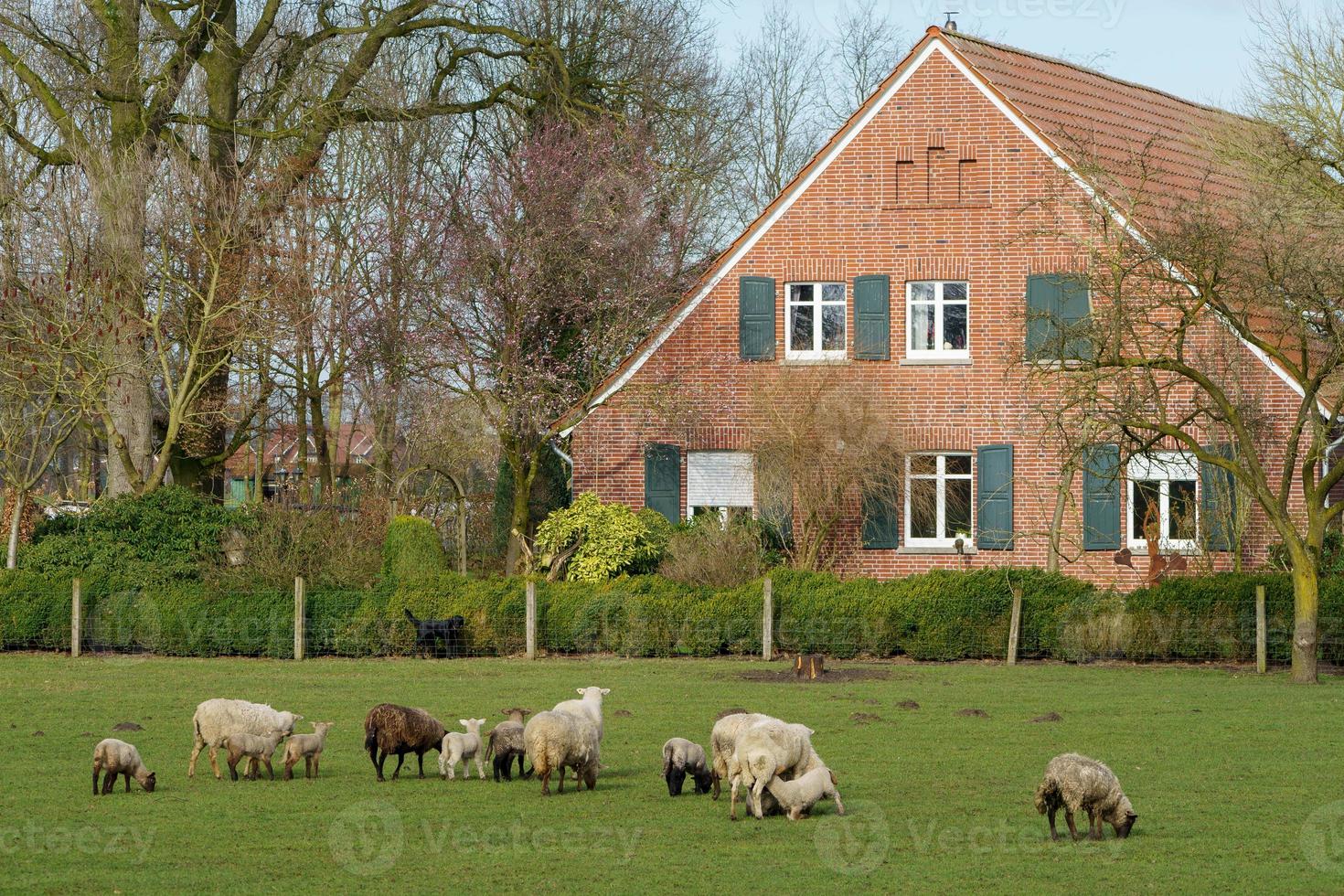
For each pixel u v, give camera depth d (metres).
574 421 46.78
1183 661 35.50
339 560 39.22
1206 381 33.12
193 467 49.38
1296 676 32.19
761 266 46.56
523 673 33.75
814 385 44.12
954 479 45.66
